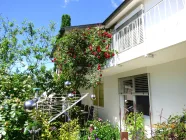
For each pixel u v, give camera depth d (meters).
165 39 4.38
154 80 6.67
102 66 8.08
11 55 11.02
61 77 9.48
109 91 10.60
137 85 7.81
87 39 8.47
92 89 13.65
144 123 7.14
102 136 6.48
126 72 8.69
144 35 5.31
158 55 5.16
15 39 11.43
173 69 5.77
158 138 4.34
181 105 5.37
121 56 6.69
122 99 9.14
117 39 7.44
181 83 5.42
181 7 4.76
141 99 7.57
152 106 6.71
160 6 5.56
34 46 11.59
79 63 8.55
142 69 7.40
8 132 3.33
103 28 9.70
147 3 6.46
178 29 4.01
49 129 5.93
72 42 8.52
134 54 5.76
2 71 5.34
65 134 5.99
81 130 7.33
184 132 4.12
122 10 7.70
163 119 6.07
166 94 6.02
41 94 8.57
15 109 3.44
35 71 10.15
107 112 10.77
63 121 7.71
